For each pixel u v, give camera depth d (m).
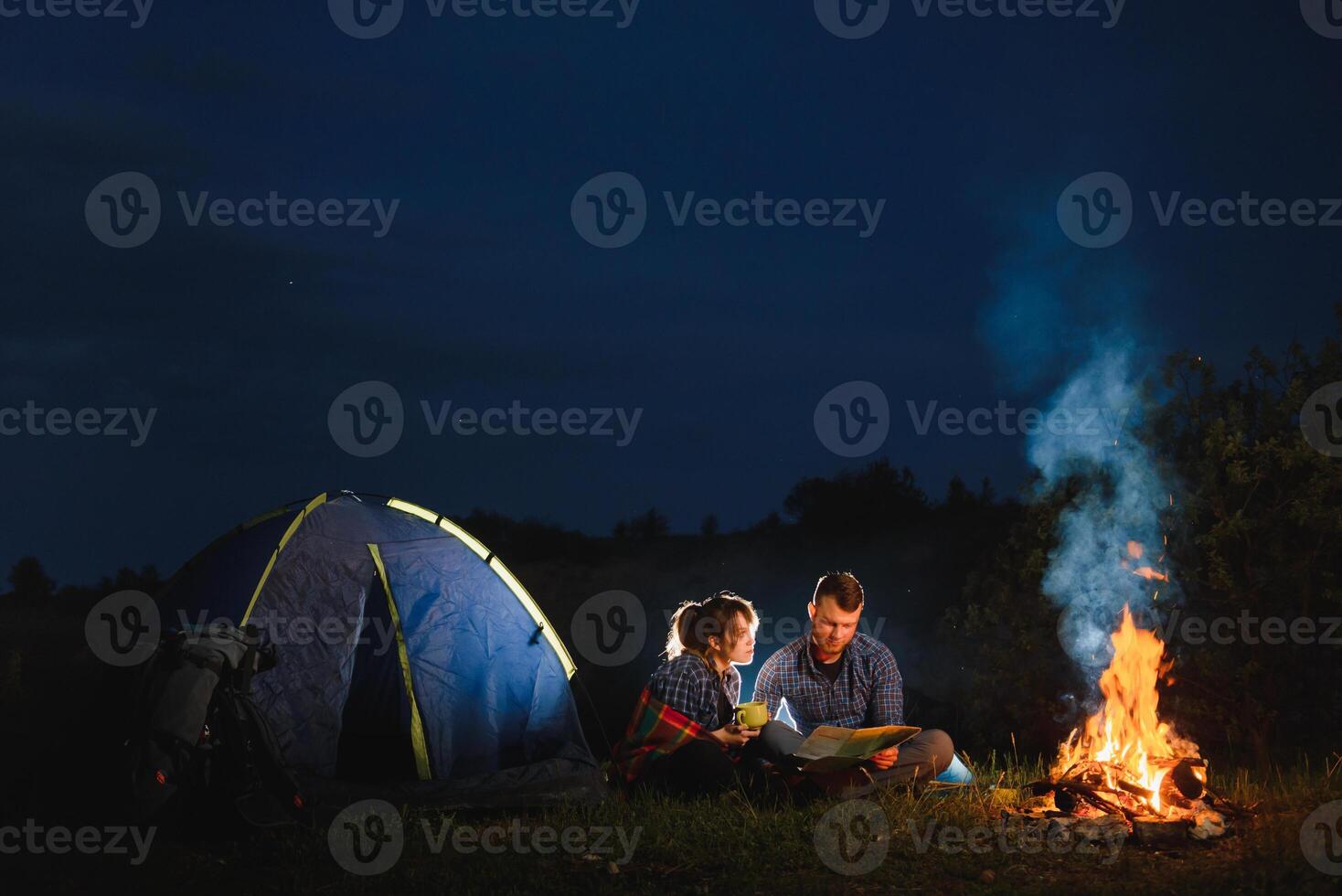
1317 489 7.11
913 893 4.96
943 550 15.77
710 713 6.76
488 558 7.50
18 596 19.86
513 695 7.31
